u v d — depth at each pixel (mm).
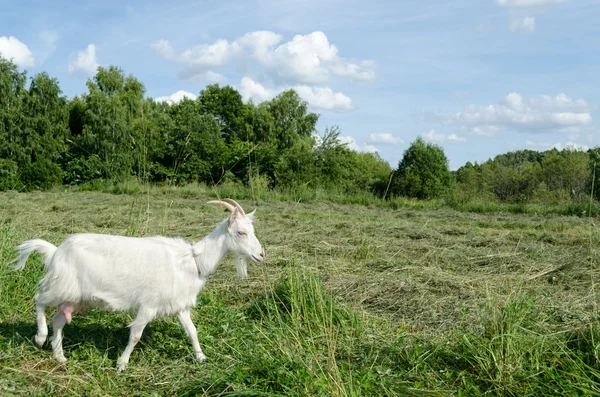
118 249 4809
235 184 27578
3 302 6168
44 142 39469
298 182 27375
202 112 53938
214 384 4309
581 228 14602
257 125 49219
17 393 4137
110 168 33219
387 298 7082
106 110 39312
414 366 4707
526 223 16375
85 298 4754
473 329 5379
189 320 5102
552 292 7430
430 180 32281
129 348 4824
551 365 4492
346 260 9570
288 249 10297
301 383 4062
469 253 10273
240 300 7207
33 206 17469
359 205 24188
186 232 12344
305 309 5688
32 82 41000
